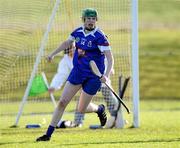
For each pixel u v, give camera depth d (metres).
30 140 29.86
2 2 40.62
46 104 58.75
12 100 64.44
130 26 39.75
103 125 36.00
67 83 29.42
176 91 81.75
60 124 36.88
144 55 93.44
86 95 29.73
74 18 40.94
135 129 35.62
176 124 39.56
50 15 41.03
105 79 28.56
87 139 29.98
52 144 27.67
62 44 29.61
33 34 42.56
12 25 41.25
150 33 112.38
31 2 40.84
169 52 92.25
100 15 40.56
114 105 36.69
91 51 29.03
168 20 126.50
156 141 28.98
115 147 26.50
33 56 45.34
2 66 42.19
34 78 39.53
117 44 40.81
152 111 57.19
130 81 40.44
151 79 85.44
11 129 36.81
